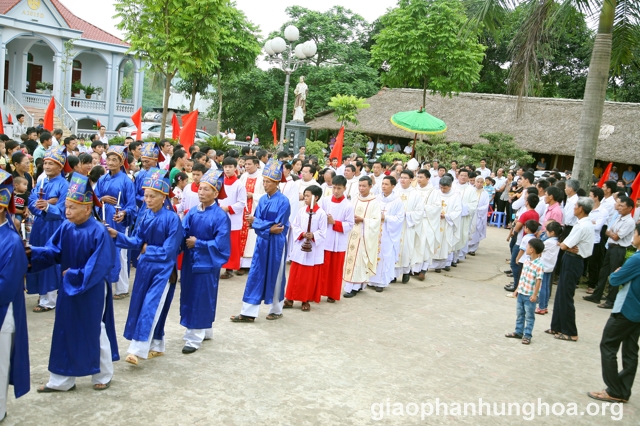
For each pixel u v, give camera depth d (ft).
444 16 60.13
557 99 89.51
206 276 20.01
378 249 31.48
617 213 33.65
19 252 13.98
